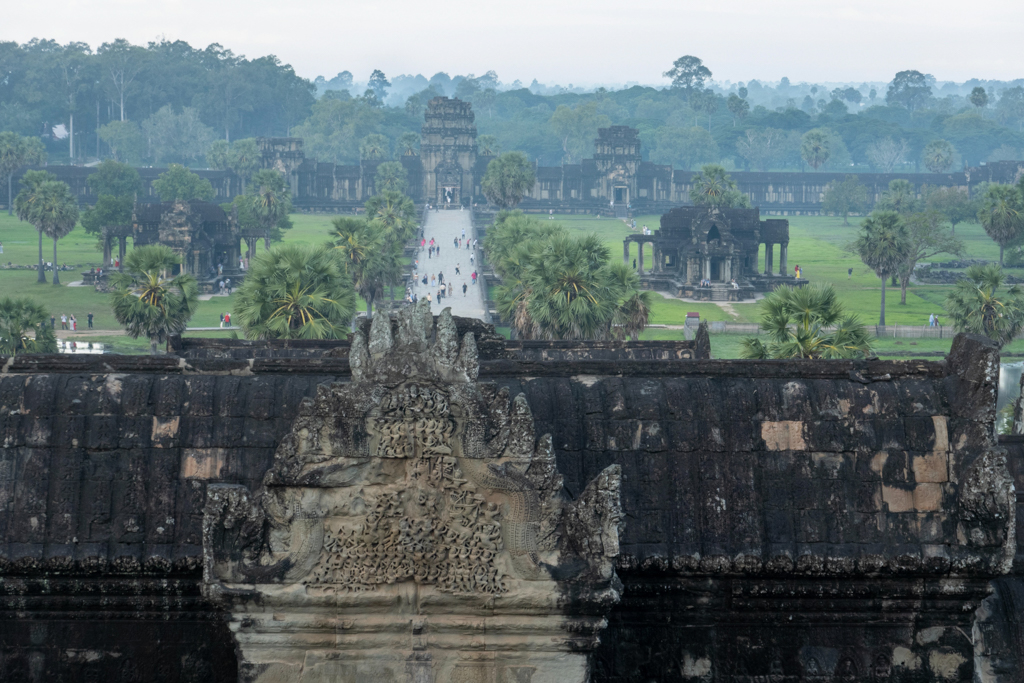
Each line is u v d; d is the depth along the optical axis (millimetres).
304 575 21969
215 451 24719
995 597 26094
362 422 21906
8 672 24766
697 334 42656
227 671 24969
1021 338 178000
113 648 24844
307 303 102125
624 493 24750
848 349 80062
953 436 24609
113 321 198625
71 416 24609
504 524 22031
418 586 22062
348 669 22344
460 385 21969
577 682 22375
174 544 24141
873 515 24469
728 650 25094
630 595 24938
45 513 24109
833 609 24797
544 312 111438
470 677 22375
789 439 24984
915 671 24844
